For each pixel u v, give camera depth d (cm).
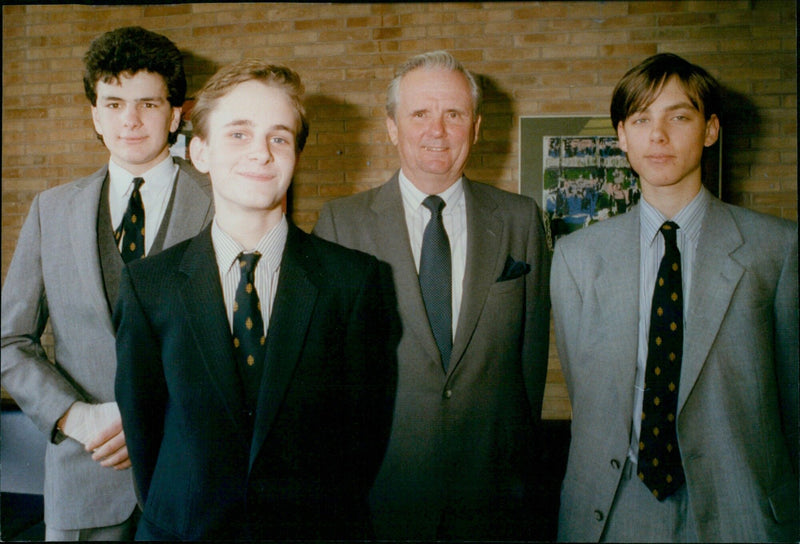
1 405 199
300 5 189
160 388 103
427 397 123
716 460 106
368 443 117
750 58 179
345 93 189
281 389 97
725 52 180
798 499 108
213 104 104
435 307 127
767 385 108
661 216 116
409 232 132
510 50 184
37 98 196
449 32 186
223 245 103
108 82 131
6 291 134
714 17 180
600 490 110
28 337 134
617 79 181
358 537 113
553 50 183
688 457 106
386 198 133
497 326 126
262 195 102
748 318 108
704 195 117
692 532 107
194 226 133
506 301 127
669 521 108
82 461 133
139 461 107
